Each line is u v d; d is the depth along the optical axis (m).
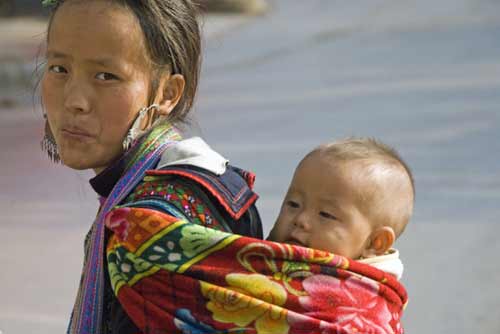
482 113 19.33
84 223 12.07
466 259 9.97
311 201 3.30
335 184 3.27
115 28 3.00
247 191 3.14
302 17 48.94
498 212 11.67
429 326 8.27
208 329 2.82
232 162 15.35
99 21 3.00
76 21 3.01
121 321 2.94
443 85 24.02
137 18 3.04
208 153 3.10
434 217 11.55
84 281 3.08
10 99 22.72
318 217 3.28
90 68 3.01
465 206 12.00
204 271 2.82
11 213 12.66
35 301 9.23
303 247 3.03
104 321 3.03
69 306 9.12
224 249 2.84
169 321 2.82
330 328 2.87
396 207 3.35
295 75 28.64
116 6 3.03
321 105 21.88
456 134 17.06
